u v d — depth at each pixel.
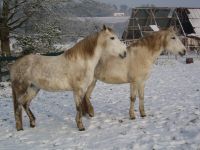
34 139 5.56
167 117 6.35
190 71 14.83
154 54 6.22
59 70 5.74
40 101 8.82
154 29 28.11
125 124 6.04
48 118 6.91
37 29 14.03
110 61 6.29
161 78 12.80
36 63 5.88
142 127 5.77
